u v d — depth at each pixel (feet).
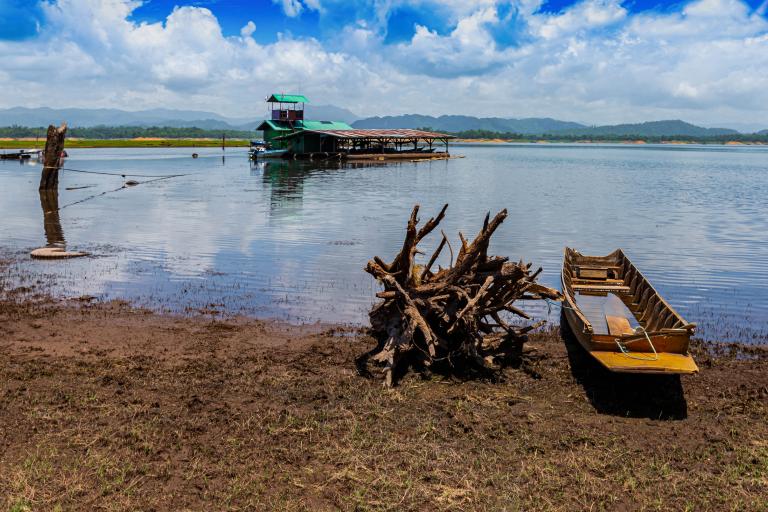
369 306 54.95
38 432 30.89
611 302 53.88
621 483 27.58
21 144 500.33
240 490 26.45
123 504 25.39
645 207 128.67
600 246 84.53
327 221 104.42
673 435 32.22
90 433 30.91
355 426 32.17
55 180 140.05
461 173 229.25
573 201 139.23
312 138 297.74
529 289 47.73
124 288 59.47
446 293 42.80
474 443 30.81
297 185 172.35
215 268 68.74
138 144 566.36
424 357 41.55
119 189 157.28
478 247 42.24
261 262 72.08
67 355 41.60
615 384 38.65
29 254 74.43
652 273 68.95
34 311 51.24
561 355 43.83
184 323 49.34
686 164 350.43
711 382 39.22
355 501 25.90
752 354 44.42
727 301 58.44
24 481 26.53
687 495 26.81
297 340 45.93
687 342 36.60
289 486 26.96
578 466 28.86
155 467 28.07
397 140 328.29
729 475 28.32
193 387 36.81
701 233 95.61
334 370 40.14
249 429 31.78
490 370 40.70
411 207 124.36
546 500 26.20
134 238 86.99
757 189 175.01
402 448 30.09
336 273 66.95
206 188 161.68
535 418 33.83
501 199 141.38
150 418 32.65
